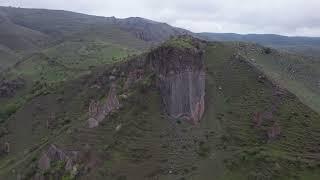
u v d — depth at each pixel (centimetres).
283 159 12512
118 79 19112
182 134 13762
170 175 12569
